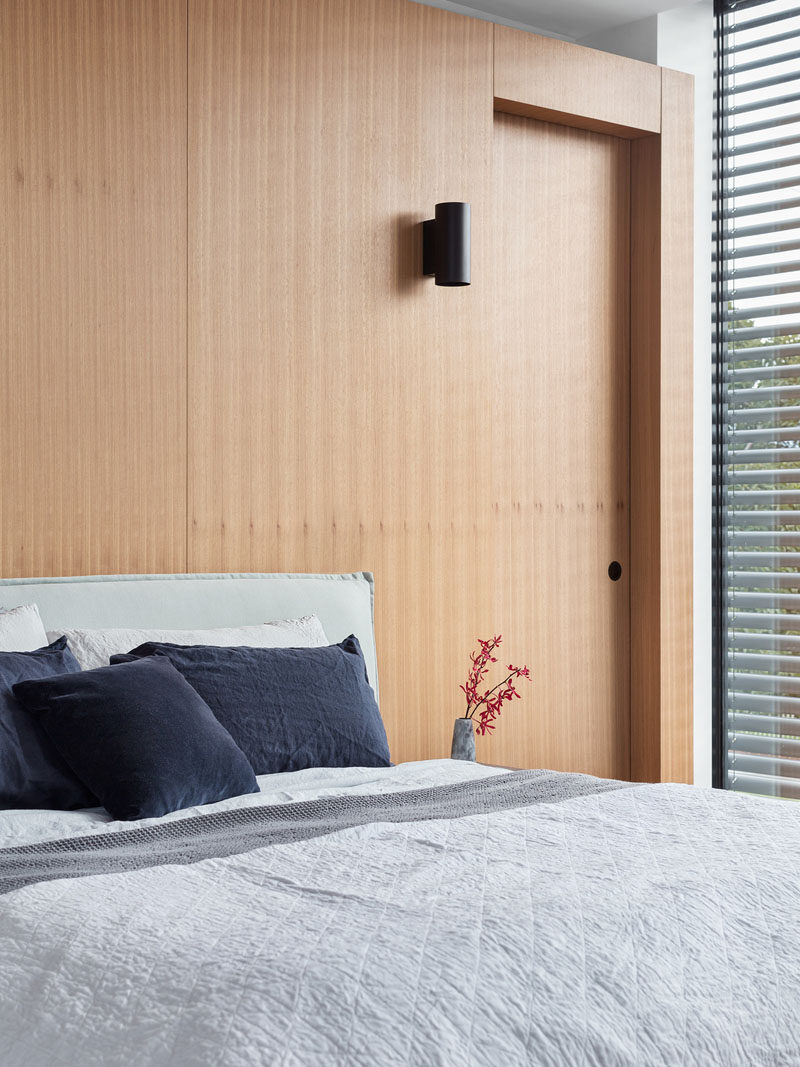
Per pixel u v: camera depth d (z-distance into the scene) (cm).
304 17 337
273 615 314
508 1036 118
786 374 420
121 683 229
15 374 285
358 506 350
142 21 305
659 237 419
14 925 144
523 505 393
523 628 393
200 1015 117
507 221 389
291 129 335
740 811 209
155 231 309
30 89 286
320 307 342
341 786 254
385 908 145
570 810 208
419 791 239
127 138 303
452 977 123
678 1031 125
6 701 225
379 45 353
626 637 424
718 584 441
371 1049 112
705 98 437
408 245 361
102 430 300
